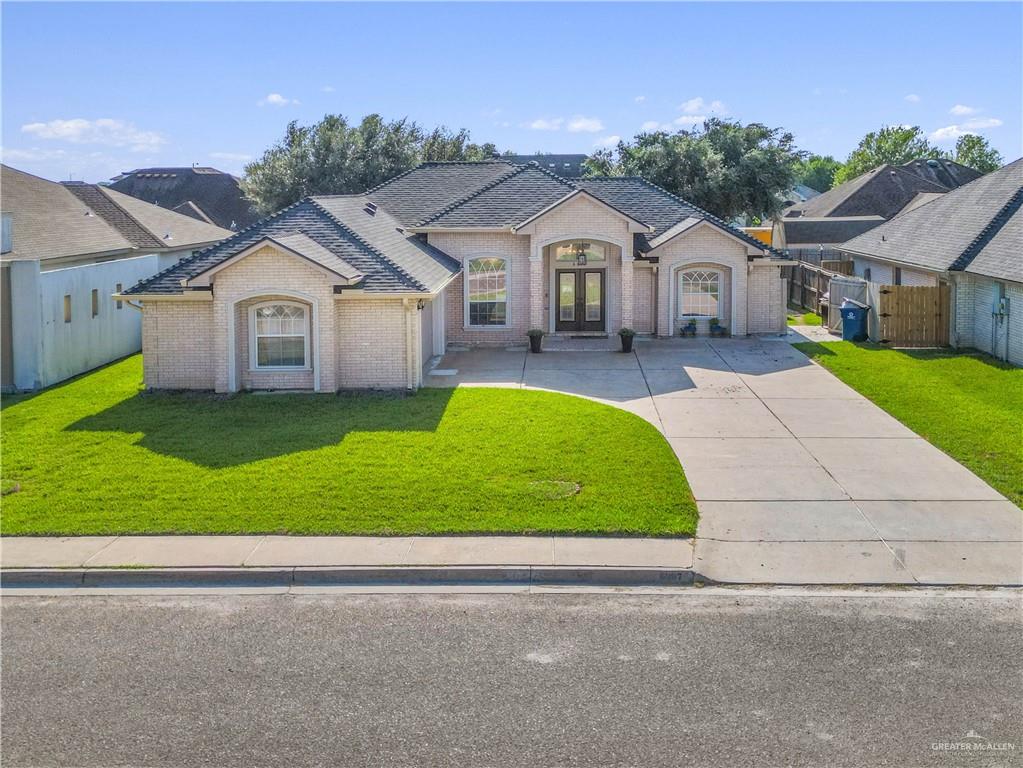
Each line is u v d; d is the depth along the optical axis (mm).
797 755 7836
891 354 26312
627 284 29328
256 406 21031
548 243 29266
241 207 67750
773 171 48656
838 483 15320
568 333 30609
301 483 15078
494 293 30031
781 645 9914
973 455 16625
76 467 16172
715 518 13781
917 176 58312
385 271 22656
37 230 29156
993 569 11930
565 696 8844
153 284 22656
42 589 11656
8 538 12938
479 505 13992
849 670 9336
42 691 9016
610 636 10164
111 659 9695
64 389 23281
